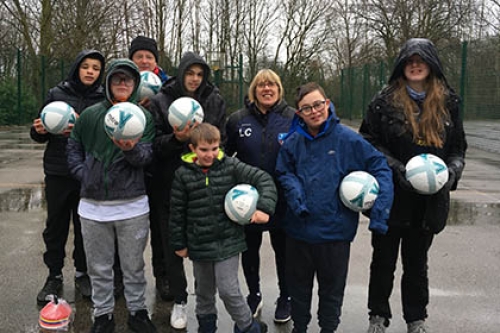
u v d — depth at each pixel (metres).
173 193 3.25
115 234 3.49
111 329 3.48
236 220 3.16
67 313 3.62
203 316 3.38
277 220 3.68
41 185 8.64
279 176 3.28
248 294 4.18
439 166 3.05
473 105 14.52
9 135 17.92
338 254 3.15
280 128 3.67
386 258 3.36
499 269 4.75
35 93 22.83
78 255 4.17
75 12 22.16
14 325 3.59
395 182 3.23
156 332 3.49
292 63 28.02
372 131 3.35
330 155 3.14
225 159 3.31
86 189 3.35
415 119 3.17
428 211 3.16
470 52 14.40
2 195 7.82
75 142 3.49
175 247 3.29
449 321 3.70
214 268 3.27
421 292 3.40
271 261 5.01
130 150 3.22
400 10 24.14
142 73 4.04
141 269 3.50
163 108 3.59
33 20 23.70
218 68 22.94
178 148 3.43
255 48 28.72
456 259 5.02
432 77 3.18
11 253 5.13
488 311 3.87
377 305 3.43
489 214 6.75
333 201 3.11
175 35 28.20
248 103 3.78
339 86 28.67
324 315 3.23
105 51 22.48
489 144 13.30
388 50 24.98
